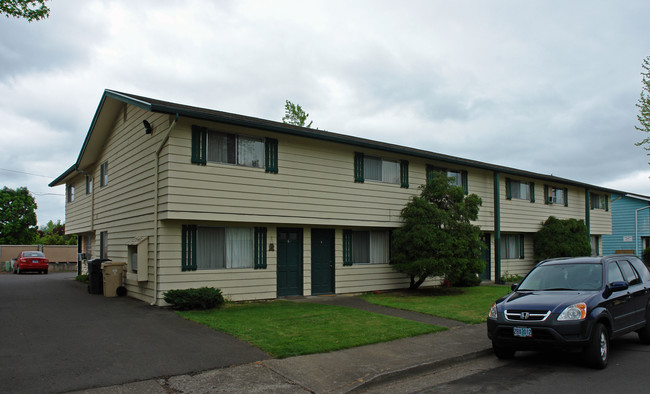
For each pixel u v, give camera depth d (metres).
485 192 21.45
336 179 15.27
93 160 19.09
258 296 13.84
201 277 12.77
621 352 8.59
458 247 15.54
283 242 14.73
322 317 10.86
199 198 12.25
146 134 13.45
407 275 18.03
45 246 36.16
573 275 8.58
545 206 24.95
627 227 36.41
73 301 13.21
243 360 7.29
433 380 6.93
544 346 7.26
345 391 6.21
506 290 17.39
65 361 7.00
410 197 17.45
